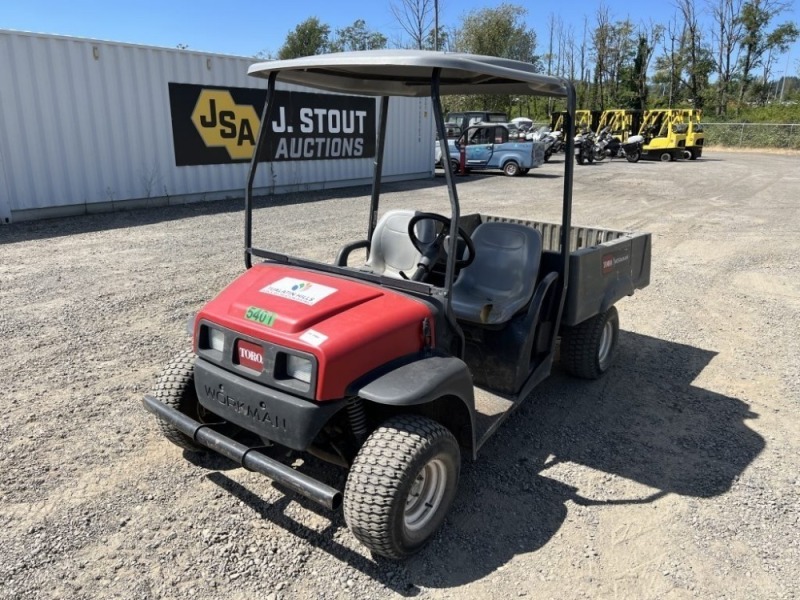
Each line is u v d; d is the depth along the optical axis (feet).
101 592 7.72
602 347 14.70
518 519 9.48
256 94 41.37
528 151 63.05
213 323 8.71
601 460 11.23
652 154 93.66
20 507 9.25
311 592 7.86
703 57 167.73
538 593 7.98
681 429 12.44
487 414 10.57
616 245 13.61
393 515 7.62
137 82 34.96
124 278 21.59
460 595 7.90
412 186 52.90
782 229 34.58
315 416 7.69
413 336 8.59
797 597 8.02
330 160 48.24
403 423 8.15
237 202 40.24
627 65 171.83
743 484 10.55
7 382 13.32
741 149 124.47
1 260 23.81
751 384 14.62
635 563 8.59
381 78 11.18
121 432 11.46
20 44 29.78
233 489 9.89
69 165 32.89
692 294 21.90
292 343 7.77
